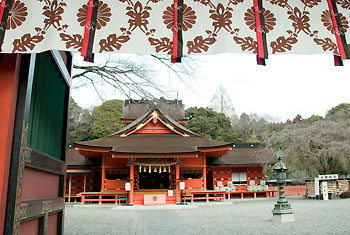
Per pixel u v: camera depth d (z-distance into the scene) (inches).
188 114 1797.5
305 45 105.6
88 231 318.7
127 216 491.2
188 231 316.2
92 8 101.3
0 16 94.5
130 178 725.3
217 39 102.6
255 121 1825.8
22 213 92.2
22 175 91.2
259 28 105.0
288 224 358.0
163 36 101.3
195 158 834.8
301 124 940.0
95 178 981.2
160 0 105.8
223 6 106.7
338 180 880.3
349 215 438.3
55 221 143.6
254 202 814.5
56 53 135.1
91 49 97.1
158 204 716.0
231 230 319.3
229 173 1015.0
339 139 835.4
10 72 92.0
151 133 916.0
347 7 113.2
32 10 97.7
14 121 91.2
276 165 399.2
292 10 109.4
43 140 131.3
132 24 101.7
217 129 1748.3
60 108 157.8
